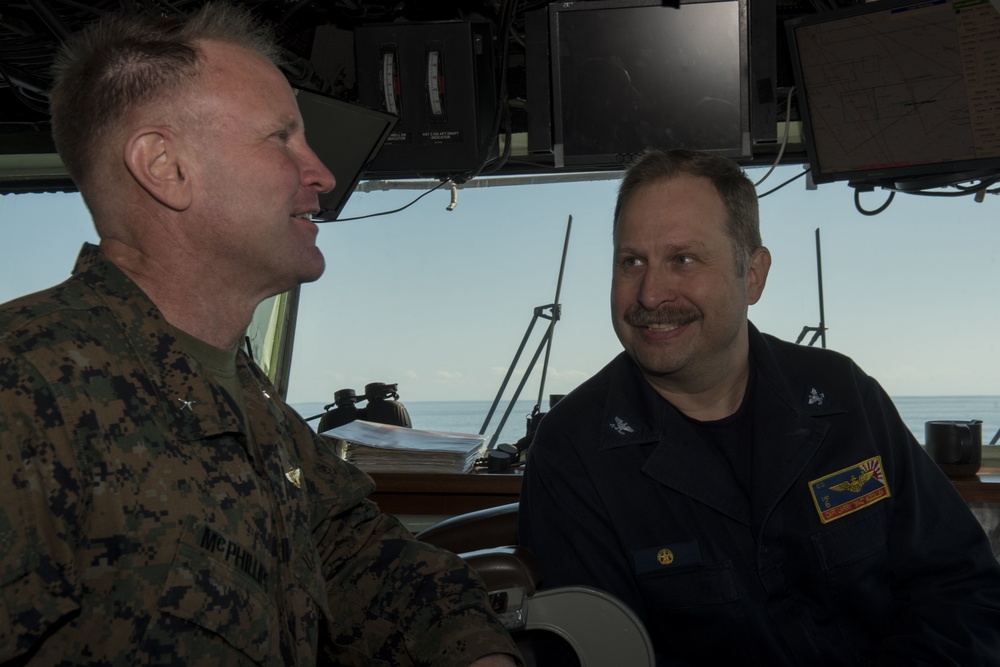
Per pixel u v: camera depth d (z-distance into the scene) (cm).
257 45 111
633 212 148
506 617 135
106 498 83
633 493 150
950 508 158
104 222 102
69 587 79
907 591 152
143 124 99
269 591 99
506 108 273
